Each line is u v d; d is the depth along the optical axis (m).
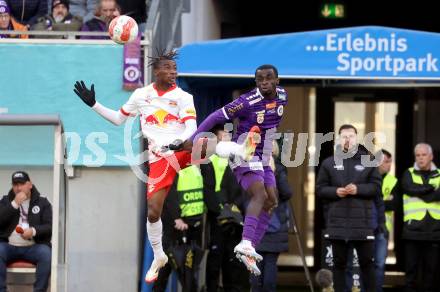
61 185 26.36
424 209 32.56
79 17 32.84
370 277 30.14
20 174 27.91
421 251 33.00
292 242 41.72
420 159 32.62
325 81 34.41
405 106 41.12
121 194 30.19
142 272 30.38
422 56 29.19
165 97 23.33
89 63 30.12
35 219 28.09
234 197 30.84
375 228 30.89
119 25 23.86
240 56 29.20
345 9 43.72
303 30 43.94
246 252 22.98
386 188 33.69
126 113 23.55
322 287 32.19
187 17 36.97
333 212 30.12
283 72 29.19
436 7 43.62
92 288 30.19
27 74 30.22
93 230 30.23
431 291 33.00
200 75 29.16
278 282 39.44
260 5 44.12
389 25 43.81
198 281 31.78
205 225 32.31
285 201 29.80
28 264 28.16
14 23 32.38
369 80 33.88
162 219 29.80
